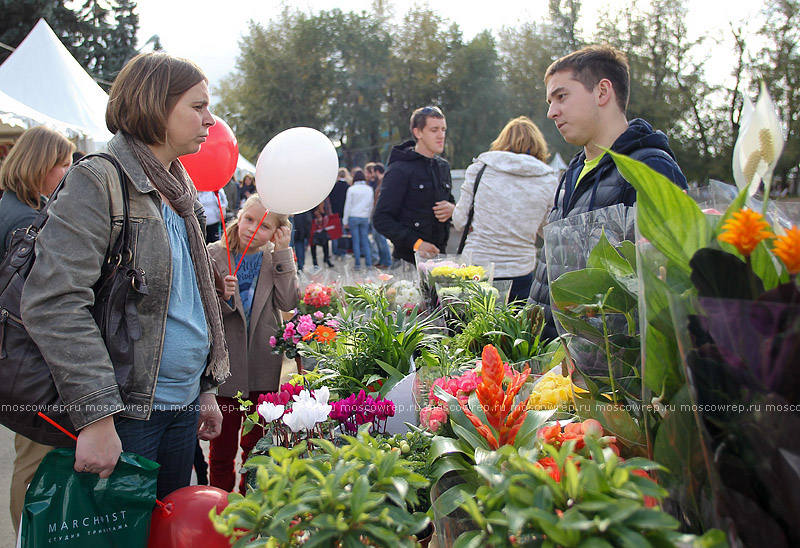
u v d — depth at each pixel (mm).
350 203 11500
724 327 746
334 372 2059
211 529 1437
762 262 788
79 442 1393
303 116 26859
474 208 3453
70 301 1421
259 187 2486
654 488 777
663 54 21766
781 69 18656
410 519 928
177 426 1769
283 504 926
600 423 1129
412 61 27062
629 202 1982
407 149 4145
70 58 6547
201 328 1760
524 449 1035
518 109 26281
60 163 2465
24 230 1574
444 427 1359
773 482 728
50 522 1356
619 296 1118
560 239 1402
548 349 1940
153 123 1602
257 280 2926
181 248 1725
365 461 1035
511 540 797
